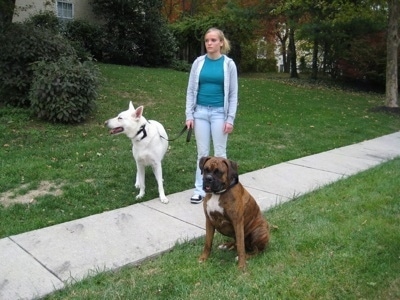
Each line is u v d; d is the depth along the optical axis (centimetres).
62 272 364
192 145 807
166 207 518
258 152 784
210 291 332
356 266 366
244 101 1323
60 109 884
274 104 1309
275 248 407
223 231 388
